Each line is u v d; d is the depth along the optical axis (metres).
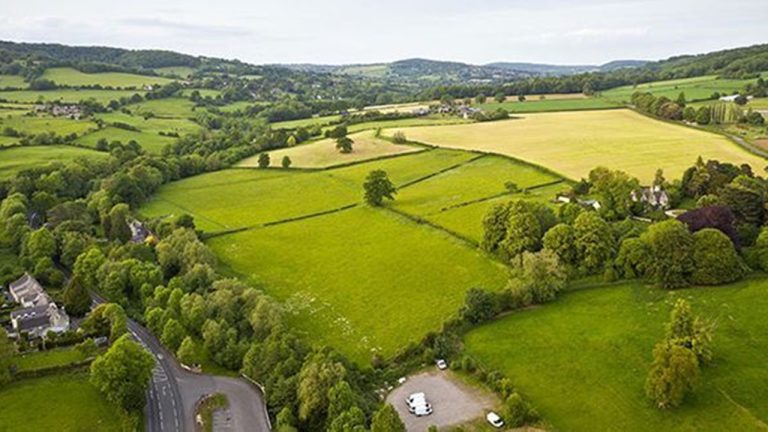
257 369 89.75
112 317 105.19
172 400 86.88
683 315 83.94
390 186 165.75
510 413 74.88
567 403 77.75
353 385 82.75
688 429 71.44
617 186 139.12
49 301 113.75
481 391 82.81
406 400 81.56
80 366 94.56
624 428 72.62
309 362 84.62
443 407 79.75
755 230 119.31
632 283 107.25
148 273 119.56
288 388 82.06
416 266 124.88
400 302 110.31
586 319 97.31
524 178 179.25
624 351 87.50
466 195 167.62
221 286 110.56
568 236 113.69
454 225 143.88
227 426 80.06
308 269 128.88
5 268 133.75
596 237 111.38
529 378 83.56
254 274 127.50
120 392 81.69
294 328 103.38
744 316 93.06
